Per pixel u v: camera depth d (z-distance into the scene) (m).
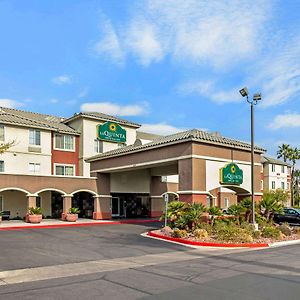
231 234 17.69
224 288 8.60
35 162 34.34
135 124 42.72
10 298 7.76
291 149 69.75
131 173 35.34
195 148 22.22
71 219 29.83
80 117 38.56
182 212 20.70
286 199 24.42
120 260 12.88
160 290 8.41
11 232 21.89
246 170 25.20
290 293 8.17
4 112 36.88
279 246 17.25
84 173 37.59
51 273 10.53
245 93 20.42
